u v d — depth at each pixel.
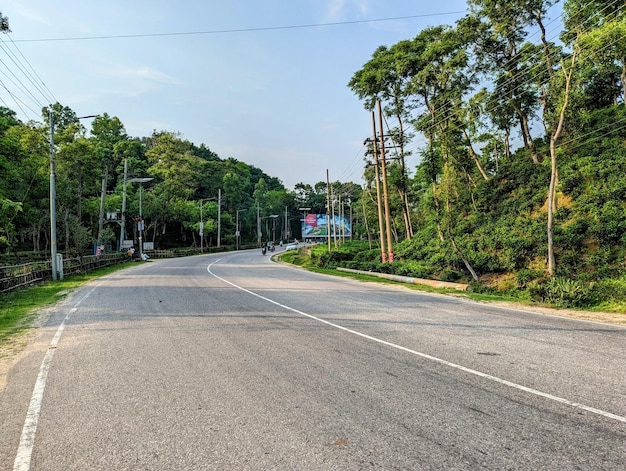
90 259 26.70
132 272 25.05
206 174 96.38
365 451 3.12
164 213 64.94
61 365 5.61
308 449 3.16
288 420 3.69
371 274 25.00
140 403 4.16
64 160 35.66
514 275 19.94
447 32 28.59
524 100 29.70
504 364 5.42
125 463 3.02
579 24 16.70
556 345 6.52
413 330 7.73
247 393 4.39
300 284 17.73
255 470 2.87
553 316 9.62
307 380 4.79
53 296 13.91
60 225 35.88
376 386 4.57
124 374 5.12
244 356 5.86
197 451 3.16
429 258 27.88
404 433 3.41
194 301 11.76
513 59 27.86
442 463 2.94
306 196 143.62
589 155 24.69
